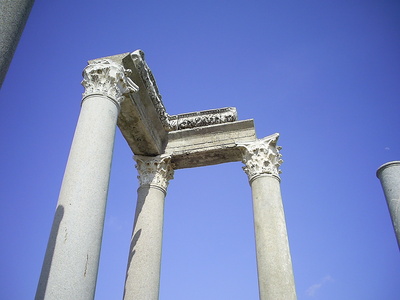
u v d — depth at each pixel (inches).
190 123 741.9
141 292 565.3
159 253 618.2
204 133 725.9
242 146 682.2
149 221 634.8
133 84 566.6
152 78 663.1
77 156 437.1
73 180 418.0
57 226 388.8
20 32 307.1
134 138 682.2
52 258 368.8
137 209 654.5
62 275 358.6
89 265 377.7
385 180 589.0
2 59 282.0
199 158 716.0
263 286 539.2
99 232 405.4
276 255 553.6
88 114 478.6
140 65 601.6
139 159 705.0
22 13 308.3
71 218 391.2
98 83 512.7
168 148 722.2
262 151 665.6
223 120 737.6
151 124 688.4
